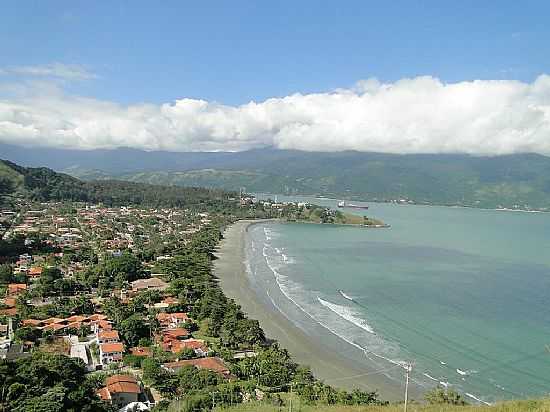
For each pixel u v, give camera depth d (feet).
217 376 272.10
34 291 447.83
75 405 199.93
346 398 242.37
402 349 339.57
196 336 357.41
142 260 636.89
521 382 284.41
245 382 269.64
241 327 347.77
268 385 266.16
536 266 655.35
